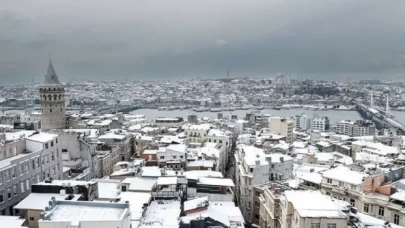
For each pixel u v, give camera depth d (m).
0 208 96.31
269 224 109.81
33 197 86.62
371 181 109.56
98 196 98.00
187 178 116.81
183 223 80.38
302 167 161.38
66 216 64.94
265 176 140.75
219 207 103.19
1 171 96.88
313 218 76.81
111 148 190.88
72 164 145.88
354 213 87.44
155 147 187.50
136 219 83.25
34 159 111.62
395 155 199.62
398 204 98.75
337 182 113.19
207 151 193.38
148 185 110.06
